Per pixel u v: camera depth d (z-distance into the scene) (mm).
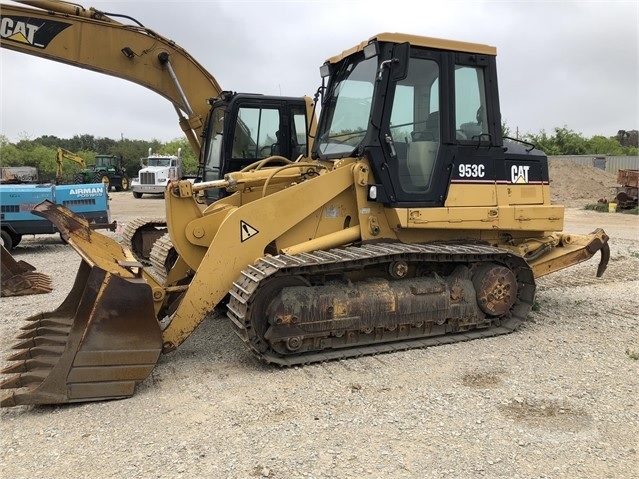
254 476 2984
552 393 4027
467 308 5266
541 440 3348
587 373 4410
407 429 3494
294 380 4301
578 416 3664
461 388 4121
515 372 4430
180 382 4301
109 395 3971
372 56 5133
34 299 7207
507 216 5555
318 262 4520
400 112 5176
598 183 29438
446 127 5262
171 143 64625
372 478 2959
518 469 3039
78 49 8125
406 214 5109
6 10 7617
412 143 5227
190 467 3080
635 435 3412
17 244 11445
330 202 5238
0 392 3998
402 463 3102
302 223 5148
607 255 6586
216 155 8641
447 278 5328
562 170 31141
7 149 54281
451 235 5598
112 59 8383
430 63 5262
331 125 5801
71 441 3398
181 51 8852
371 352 4816
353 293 4770
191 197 5270
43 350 4406
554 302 6770
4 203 10906
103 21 8227
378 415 3688
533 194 5770
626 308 6488
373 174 5156
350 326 4750
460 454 3195
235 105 8156
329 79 5957
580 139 53281
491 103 5512
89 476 3010
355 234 5223
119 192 36625
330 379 4309
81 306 3961
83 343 3916
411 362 4656
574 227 15438
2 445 3361
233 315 4629
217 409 3812
